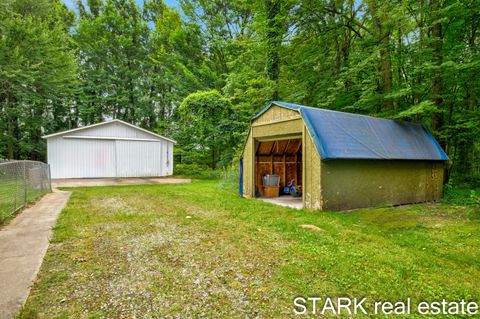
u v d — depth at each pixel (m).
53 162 14.67
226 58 22.08
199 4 21.48
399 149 7.42
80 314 2.21
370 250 3.71
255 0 13.03
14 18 15.20
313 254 3.54
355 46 12.56
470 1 8.73
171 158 18.22
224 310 2.29
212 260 3.35
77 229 4.71
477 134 9.66
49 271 3.01
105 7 24.23
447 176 9.85
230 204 7.27
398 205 7.46
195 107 17.64
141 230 4.68
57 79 17.05
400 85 10.32
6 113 18.69
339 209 6.45
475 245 4.01
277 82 13.09
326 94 12.41
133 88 25.86
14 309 2.25
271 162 10.04
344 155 6.23
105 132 15.95
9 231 4.57
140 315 2.21
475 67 8.36
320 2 11.26
